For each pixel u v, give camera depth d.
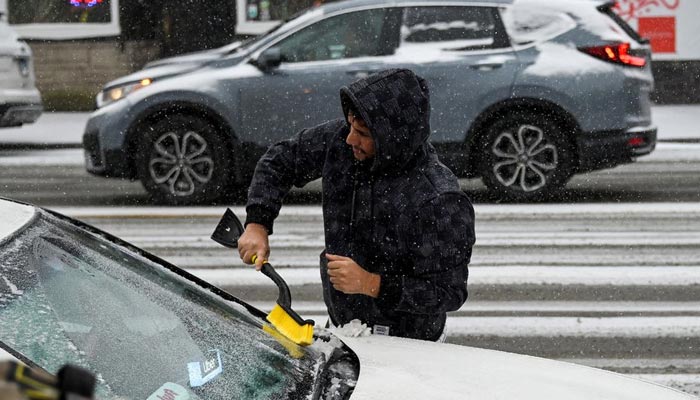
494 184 10.73
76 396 1.24
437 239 3.60
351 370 3.07
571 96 10.57
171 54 19.41
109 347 2.72
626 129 10.64
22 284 2.73
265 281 7.68
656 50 18.95
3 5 19.44
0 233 2.96
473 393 2.97
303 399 2.83
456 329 6.60
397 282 3.54
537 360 3.39
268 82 10.69
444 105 10.62
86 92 19.61
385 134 3.51
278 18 19.17
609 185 11.95
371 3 10.81
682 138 15.60
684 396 3.21
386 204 3.64
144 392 2.65
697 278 7.76
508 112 10.66
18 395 1.23
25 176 13.12
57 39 19.52
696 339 6.45
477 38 10.73
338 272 3.49
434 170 3.69
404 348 3.38
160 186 10.87
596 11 10.82
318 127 3.93
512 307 7.07
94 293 2.90
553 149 10.67
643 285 7.59
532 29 10.75
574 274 7.84
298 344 3.17
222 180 10.82
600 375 3.30
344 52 10.77
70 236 3.18
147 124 10.84
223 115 10.71
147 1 19.36
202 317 3.12
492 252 8.55
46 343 2.57
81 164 14.13
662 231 9.38
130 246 3.37
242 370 2.92
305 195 11.48
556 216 10.03
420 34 10.78
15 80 15.02
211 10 19.23
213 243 8.93
